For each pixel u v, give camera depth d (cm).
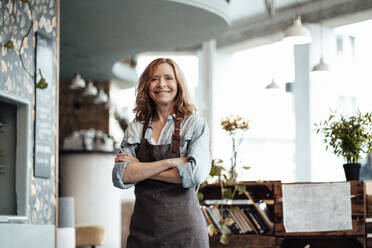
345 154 461
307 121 865
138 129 257
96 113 1134
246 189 478
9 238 391
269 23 919
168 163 238
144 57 1082
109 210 884
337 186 435
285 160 891
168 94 252
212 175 470
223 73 991
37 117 449
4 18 408
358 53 812
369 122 460
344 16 823
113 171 244
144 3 645
